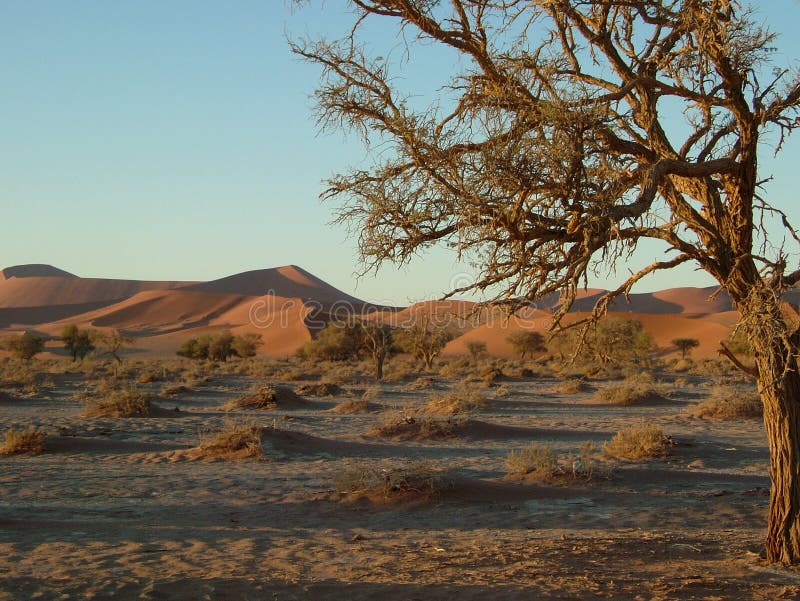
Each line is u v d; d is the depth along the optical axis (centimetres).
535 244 652
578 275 609
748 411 2970
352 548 1030
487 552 993
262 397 3550
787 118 817
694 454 1995
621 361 6531
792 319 809
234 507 1388
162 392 4406
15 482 1633
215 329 16562
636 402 3816
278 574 850
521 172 611
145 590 763
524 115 660
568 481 1589
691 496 1475
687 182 860
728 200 835
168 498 1470
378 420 2881
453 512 1332
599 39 793
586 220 608
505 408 3581
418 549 1023
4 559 923
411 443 2339
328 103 724
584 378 6253
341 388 4703
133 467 1861
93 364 7519
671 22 800
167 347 13975
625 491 1519
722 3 777
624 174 690
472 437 2422
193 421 2912
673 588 775
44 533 1120
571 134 628
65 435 2433
